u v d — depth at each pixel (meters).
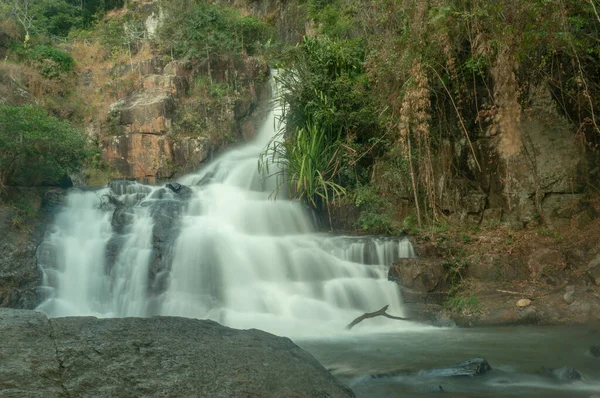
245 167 16.67
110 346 4.24
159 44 22.05
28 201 13.12
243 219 12.93
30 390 3.60
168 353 4.28
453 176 12.76
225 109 19.27
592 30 10.91
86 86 21.00
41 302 11.33
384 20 12.87
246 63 20.64
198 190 14.77
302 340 8.61
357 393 5.35
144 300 11.00
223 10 22.84
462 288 10.51
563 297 9.73
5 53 20.89
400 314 10.38
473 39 11.14
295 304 10.52
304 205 13.69
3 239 11.74
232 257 11.23
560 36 10.07
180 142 18.11
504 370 6.23
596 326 8.91
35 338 4.30
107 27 24.45
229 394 3.88
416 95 11.14
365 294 10.69
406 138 12.38
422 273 10.50
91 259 11.91
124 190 14.48
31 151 13.14
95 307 11.46
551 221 11.80
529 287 10.24
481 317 9.64
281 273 11.24
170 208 12.90
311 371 4.49
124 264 11.50
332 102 13.88
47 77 20.61
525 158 12.15
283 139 15.34
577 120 11.77
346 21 17.88
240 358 4.39
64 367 3.92
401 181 13.05
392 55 12.24
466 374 5.88
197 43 20.56
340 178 14.05
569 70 11.64
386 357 7.15
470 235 11.77
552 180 11.95
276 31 24.00
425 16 11.09
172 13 23.38
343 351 7.65
